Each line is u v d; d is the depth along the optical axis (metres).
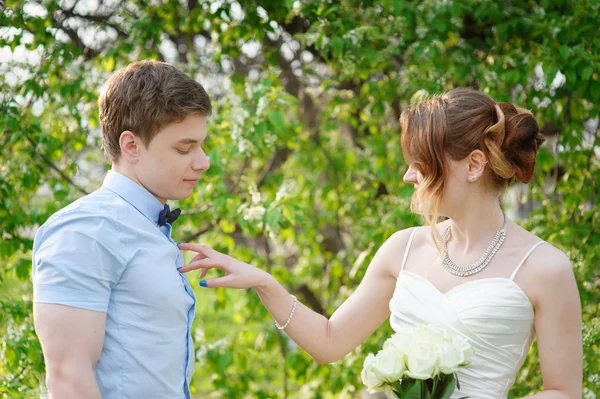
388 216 3.40
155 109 1.68
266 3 3.48
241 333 4.20
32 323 2.98
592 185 3.39
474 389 1.83
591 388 2.85
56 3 3.48
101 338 1.58
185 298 1.73
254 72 4.21
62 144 3.49
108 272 1.60
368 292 2.14
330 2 3.44
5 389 2.70
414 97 3.28
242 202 3.59
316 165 4.55
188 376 1.76
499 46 3.36
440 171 1.85
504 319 1.83
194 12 3.62
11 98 3.22
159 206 1.78
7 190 3.26
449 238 2.01
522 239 1.92
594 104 3.25
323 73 4.31
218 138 3.43
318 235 4.58
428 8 3.26
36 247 1.63
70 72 3.36
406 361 1.66
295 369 3.87
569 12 3.30
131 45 3.53
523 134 1.87
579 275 3.13
